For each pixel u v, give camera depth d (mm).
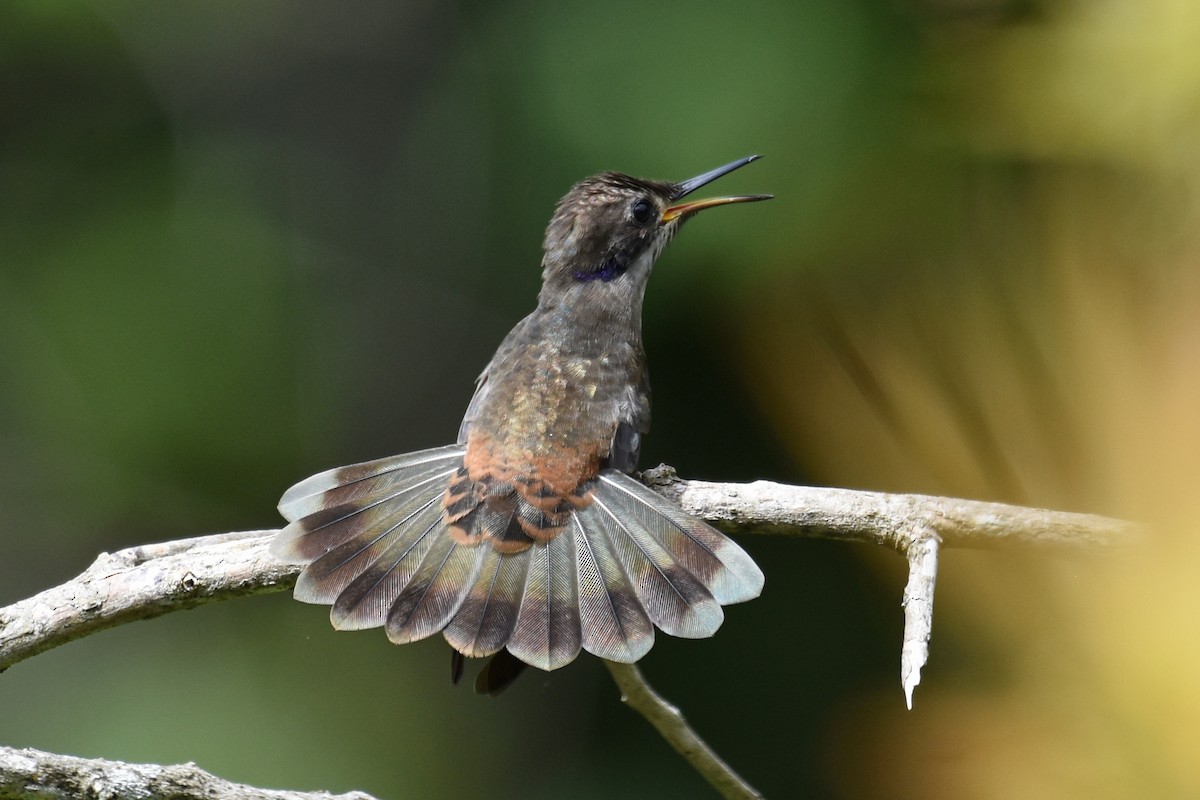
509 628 7328
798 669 13453
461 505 7840
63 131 17734
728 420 13070
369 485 8000
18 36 17516
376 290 17828
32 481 15695
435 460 8172
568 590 7469
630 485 7902
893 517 6691
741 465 13125
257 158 18609
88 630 7000
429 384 17500
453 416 17438
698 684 13734
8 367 15820
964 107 5766
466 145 15906
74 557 15820
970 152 5758
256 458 16000
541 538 7703
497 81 14406
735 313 11109
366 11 19281
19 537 15727
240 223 17672
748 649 13648
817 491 7277
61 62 17953
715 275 10953
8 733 14141
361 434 17250
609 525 7723
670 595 7387
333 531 7730
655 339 12602
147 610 7047
